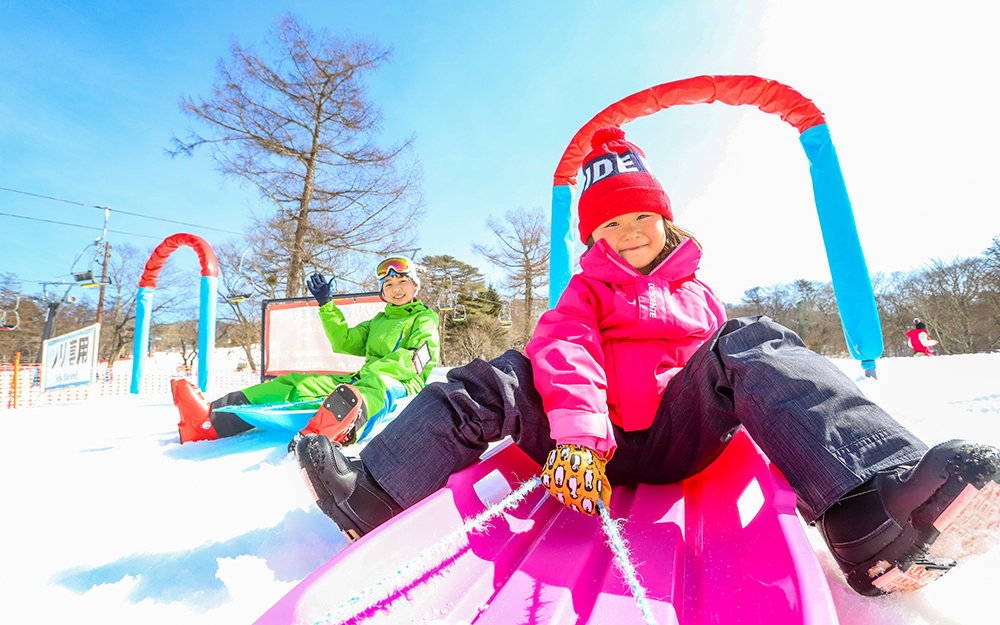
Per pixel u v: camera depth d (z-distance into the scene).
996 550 0.97
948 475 0.64
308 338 5.40
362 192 15.95
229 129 14.94
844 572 0.82
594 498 0.93
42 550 1.34
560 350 1.14
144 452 2.91
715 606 0.73
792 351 0.99
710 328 1.41
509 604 0.76
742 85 3.29
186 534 1.43
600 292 1.35
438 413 1.11
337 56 15.66
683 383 1.15
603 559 0.89
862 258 3.36
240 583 1.06
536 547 0.93
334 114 15.88
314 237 15.80
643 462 1.24
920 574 0.73
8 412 6.71
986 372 4.18
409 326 3.52
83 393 11.96
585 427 1.00
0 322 15.17
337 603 0.70
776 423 0.89
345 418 2.43
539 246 29.17
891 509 0.72
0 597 1.05
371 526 1.04
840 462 0.80
